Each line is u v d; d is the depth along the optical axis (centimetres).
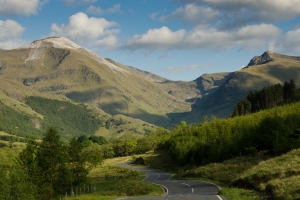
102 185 8231
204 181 6022
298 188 2844
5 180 4931
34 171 5747
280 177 3656
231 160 7969
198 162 11088
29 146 6044
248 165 6694
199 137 12800
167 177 9038
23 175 5238
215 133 12075
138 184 5816
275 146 7406
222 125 12569
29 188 5141
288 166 3994
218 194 3594
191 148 11919
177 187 5284
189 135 13938
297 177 3294
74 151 6888
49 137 6244
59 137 6372
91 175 11194
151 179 8462
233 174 5947
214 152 10100
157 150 19000
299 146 7112
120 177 9950
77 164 6881
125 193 5159
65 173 6100
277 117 8875
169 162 13762
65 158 6400
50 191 5681
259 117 11938
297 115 10375
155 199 3291
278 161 4597
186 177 7431
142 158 14975
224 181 5572
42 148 6103
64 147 6494
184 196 3491
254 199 2991
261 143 8538
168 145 16825
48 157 5997
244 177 4181
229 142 9788
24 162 5859
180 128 18212
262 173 4000
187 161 11956
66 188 6062
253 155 8100
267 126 8538
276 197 2859
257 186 3641
